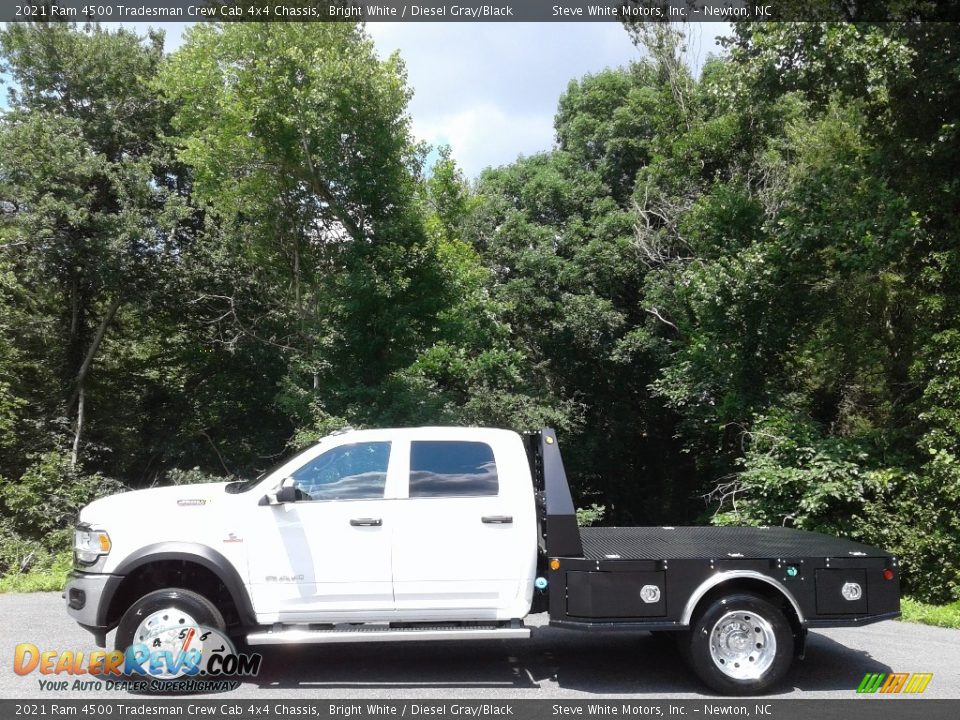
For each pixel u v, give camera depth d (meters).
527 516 6.03
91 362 21.84
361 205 17.16
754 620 5.84
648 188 20.34
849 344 14.37
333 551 5.89
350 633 5.71
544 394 23.75
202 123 17.78
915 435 12.35
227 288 21.06
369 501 5.99
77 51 19.39
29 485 16.88
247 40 16.30
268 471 6.43
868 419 15.64
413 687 5.93
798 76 12.66
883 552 6.13
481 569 5.92
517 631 5.77
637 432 26.30
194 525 5.88
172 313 21.02
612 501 27.11
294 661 6.64
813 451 12.43
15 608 8.73
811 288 14.09
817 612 5.86
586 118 25.33
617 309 23.67
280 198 17.81
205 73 16.80
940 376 11.67
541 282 23.98
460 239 23.36
